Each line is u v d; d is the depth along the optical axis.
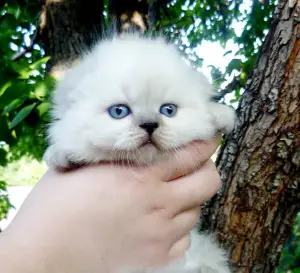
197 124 0.15
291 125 0.19
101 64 0.15
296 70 0.19
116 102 0.14
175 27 0.39
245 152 0.20
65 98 0.16
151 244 0.15
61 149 0.15
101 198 0.14
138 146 0.14
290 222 0.20
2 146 0.37
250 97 0.20
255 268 0.20
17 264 0.12
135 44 0.16
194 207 0.16
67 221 0.13
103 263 0.14
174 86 0.14
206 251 0.19
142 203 0.14
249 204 0.20
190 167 0.15
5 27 0.35
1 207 0.45
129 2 0.31
